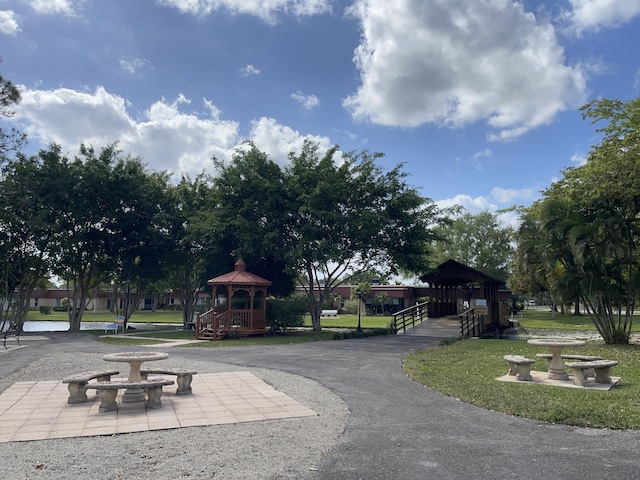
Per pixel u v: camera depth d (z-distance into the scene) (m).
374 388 9.76
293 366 13.05
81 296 30.16
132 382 8.02
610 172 16.70
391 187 24.61
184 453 5.61
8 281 28.14
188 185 31.94
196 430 6.64
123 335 25.25
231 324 22.88
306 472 5.01
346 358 14.51
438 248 55.84
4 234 26.61
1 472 4.99
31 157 26.88
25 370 12.57
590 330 30.75
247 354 15.90
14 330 23.69
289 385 10.20
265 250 25.00
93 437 6.29
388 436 6.32
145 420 7.16
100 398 8.29
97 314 59.00
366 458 5.45
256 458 5.44
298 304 25.81
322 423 7.03
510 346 17.14
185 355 15.80
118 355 8.98
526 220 19.84
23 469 5.08
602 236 16.95
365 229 23.38
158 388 8.05
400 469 5.09
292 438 6.24
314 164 25.72
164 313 61.44
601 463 5.21
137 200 29.38
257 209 24.97
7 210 25.58
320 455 5.55
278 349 17.36
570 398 8.12
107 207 29.06
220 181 26.11
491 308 26.30
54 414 7.52
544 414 7.13
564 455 5.48
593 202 17.09
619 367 11.88
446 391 9.15
